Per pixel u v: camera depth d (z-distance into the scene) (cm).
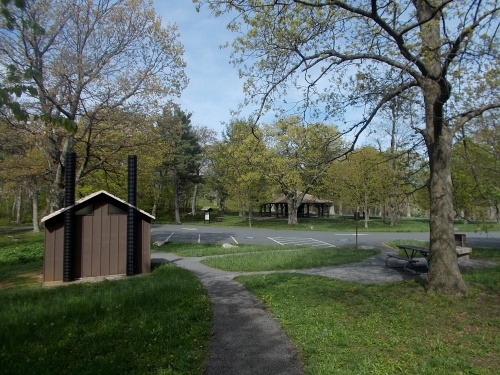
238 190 3944
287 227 3722
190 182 5241
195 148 4847
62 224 1155
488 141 1250
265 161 3475
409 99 918
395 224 3750
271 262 1328
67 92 1488
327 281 975
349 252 1633
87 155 1634
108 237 1215
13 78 398
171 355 456
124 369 412
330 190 3791
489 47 670
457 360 447
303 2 710
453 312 658
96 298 753
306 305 719
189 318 618
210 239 2491
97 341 502
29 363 419
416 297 773
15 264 1545
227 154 4184
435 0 794
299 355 475
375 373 410
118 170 1961
